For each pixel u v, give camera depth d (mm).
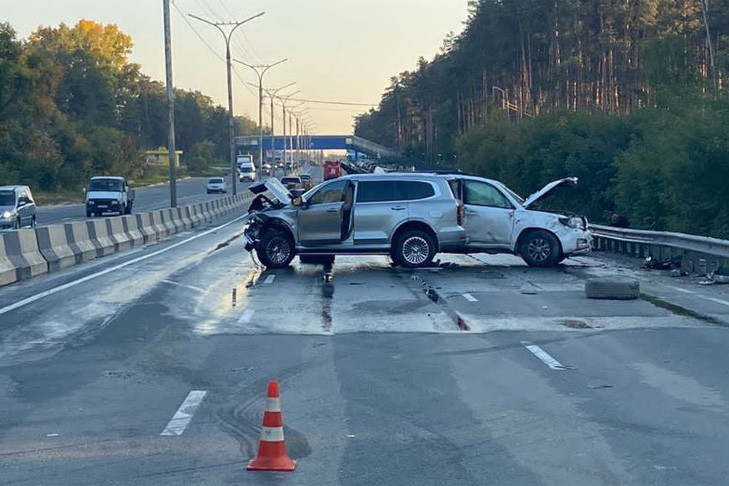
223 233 41969
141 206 72625
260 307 17031
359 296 18469
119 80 160125
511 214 24062
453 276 22094
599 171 47094
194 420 9352
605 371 11500
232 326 14945
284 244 23891
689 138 30312
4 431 8961
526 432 8875
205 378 11273
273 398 7816
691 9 64312
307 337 13930
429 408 9781
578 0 70500
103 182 58844
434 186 23688
